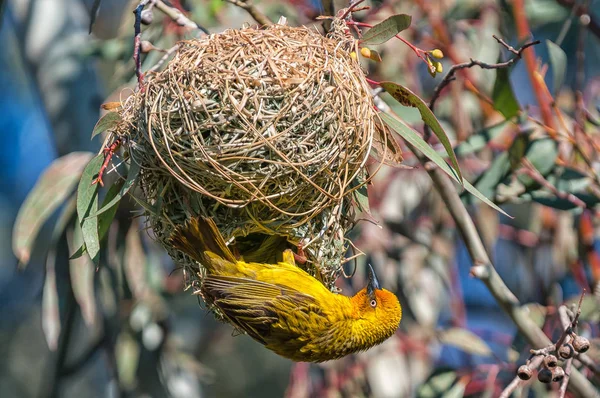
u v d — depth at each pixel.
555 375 7.17
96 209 8.08
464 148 10.30
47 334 11.10
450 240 13.27
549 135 10.48
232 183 7.52
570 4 12.40
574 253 12.70
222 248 7.95
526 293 13.84
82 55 11.84
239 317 8.29
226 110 7.40
